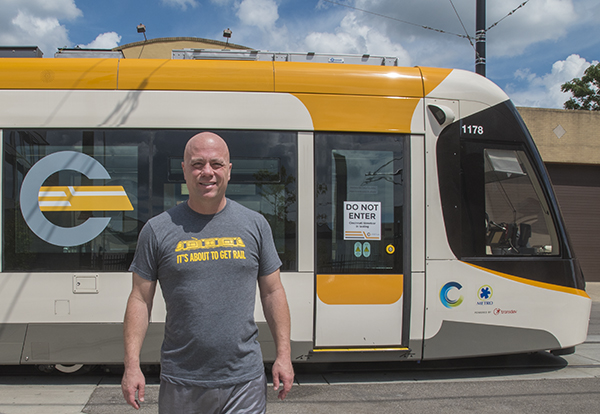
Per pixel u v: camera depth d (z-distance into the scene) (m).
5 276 3.62
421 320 3.87
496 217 4.04
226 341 1.77
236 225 1.88
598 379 4.05
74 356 3.64
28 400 3.44
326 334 3.79
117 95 3.77
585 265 11.57
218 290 1.78
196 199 1.84
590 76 18.70
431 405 3.43
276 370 1.89
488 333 3.94
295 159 3.85
